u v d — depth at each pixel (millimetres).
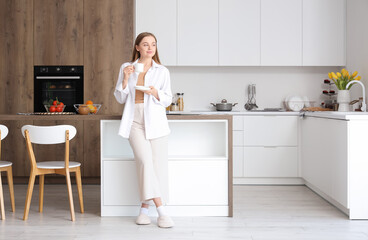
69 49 5441
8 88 5457
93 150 5406
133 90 3443
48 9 5422
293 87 6043
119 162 3633
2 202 3547
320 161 4367
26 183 5477
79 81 5445
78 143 5406
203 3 5688
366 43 4965
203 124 3844
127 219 3551
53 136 3463
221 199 3648
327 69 6027
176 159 3629
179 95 5992
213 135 3850
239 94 6066
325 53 5688
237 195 4605
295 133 5320
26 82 5453
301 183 5352
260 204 4133
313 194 4656
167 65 5719
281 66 6031
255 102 6051
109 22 5449
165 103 3465
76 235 3092
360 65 5180
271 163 5344
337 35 5680
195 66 6059
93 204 4141
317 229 3232
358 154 3467
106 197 3645
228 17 5691
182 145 3848
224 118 3615
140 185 3354
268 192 4789
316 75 6035
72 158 5414
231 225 3361
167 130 3482
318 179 4461
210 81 6066
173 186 3645
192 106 6082
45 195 4605
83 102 5461
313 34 5680
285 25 5684
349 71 5578
